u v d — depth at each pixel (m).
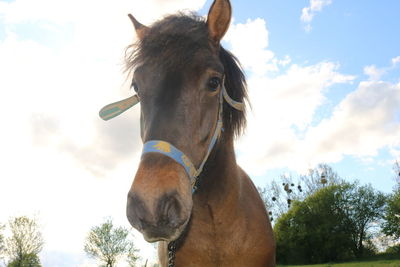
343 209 61.00
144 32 2.85
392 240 58.25
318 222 60.34
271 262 3.11
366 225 60.62
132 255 45.25
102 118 2.82
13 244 42.06
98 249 44.69
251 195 3.22
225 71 3.01
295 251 61.50
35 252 42.94
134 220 1.98
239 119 3.12
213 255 2.84
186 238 2.88
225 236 2.81
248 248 2.88
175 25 2.59
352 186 61.06
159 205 1.93
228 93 3.03
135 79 2.52
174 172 2.07
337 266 44.94
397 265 36.22
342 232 59.50
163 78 2.33
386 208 57.12
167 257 3.05
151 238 2.00
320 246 60.28
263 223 3.08
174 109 2.24
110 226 45.56
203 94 2.41
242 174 3.34
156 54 2.43
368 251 59.25
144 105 2.36
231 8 2.75
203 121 2.41
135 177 2.03
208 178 2.76
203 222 2.83
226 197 2.78
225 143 2.89
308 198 61.66
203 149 2.42
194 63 2.38
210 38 2.69
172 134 2.18
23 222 42.75
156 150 2.11
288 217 61.56
